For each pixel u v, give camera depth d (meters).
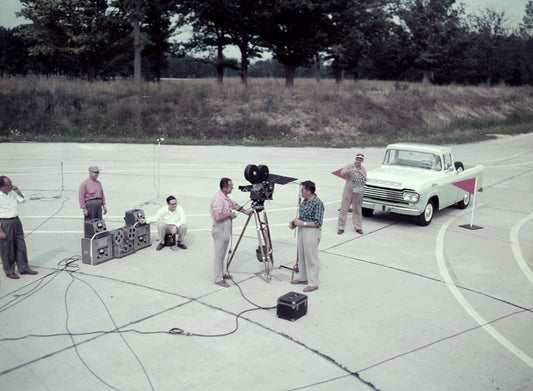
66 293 7.26
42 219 11.54
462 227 11.66
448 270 8.66
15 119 28.48
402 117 34.88
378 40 47.81
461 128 35.91
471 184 11.66
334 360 5.54
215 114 31.02
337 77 48.81
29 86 30.86
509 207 13.97
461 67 64.31
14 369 5.23
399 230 11.30
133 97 31.64
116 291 7.38
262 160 21.58
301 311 6.61
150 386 4.96
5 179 7.63
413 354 5.72
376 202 11.55
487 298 7.45
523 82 64.50
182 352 5.64
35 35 38.00
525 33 59.62
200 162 20.66
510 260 9.28
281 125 30.77
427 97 39.22
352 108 34.16
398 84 41.62
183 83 36.44
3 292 7.26
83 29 37.62
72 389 4.89
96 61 40.25
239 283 7.85
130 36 36.31
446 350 5.84
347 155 24.02
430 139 30.72
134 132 29.00
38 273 8.07
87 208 9.52
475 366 5.49
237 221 11.85
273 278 8.10
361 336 6.13
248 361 5.48
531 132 36.84
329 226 11.55
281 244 10.02
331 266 8.76
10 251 7.75
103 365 5.34
